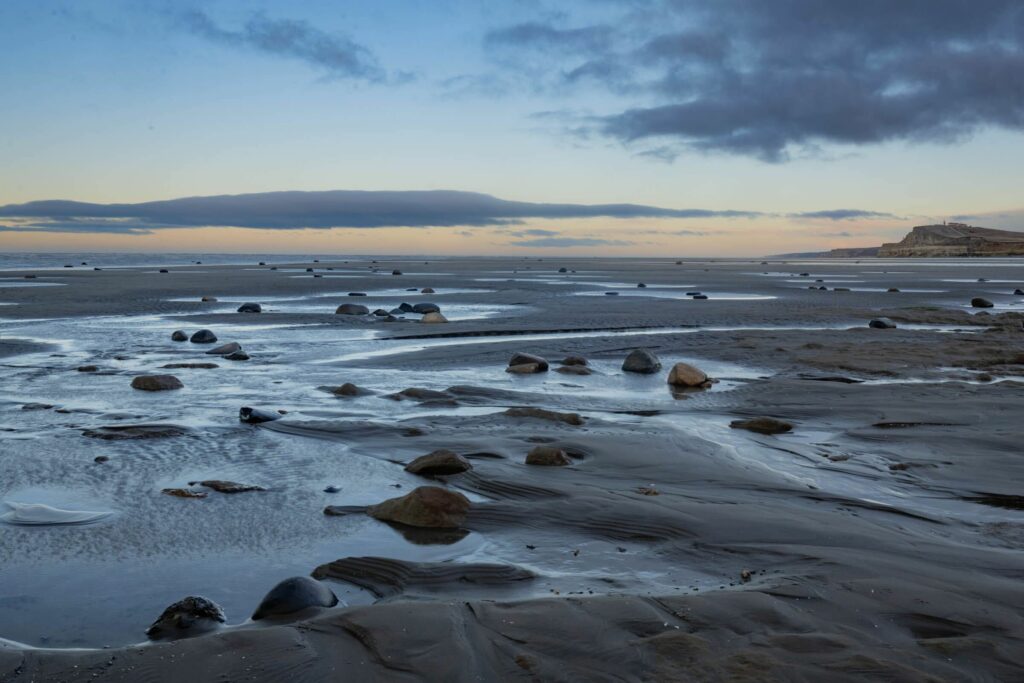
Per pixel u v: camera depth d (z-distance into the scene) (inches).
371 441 293.0
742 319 832.3
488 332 696.4
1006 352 555.8
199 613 143.3
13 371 469.1
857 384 428.8
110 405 364.2
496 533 196.2
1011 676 117.2
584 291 1389.0
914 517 207.8
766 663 120.5
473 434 304.3
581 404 378.9
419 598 154.7
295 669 120.8
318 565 174.6
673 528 195.5
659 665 120.9
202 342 618.8
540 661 122.5
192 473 249.8
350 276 1908.2
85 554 180.1
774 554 175.9
